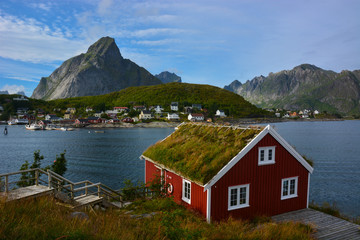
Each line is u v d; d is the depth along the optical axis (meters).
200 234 9.05
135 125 168.12
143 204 14.90
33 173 21.41
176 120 186.12
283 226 12.08
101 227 7.57
